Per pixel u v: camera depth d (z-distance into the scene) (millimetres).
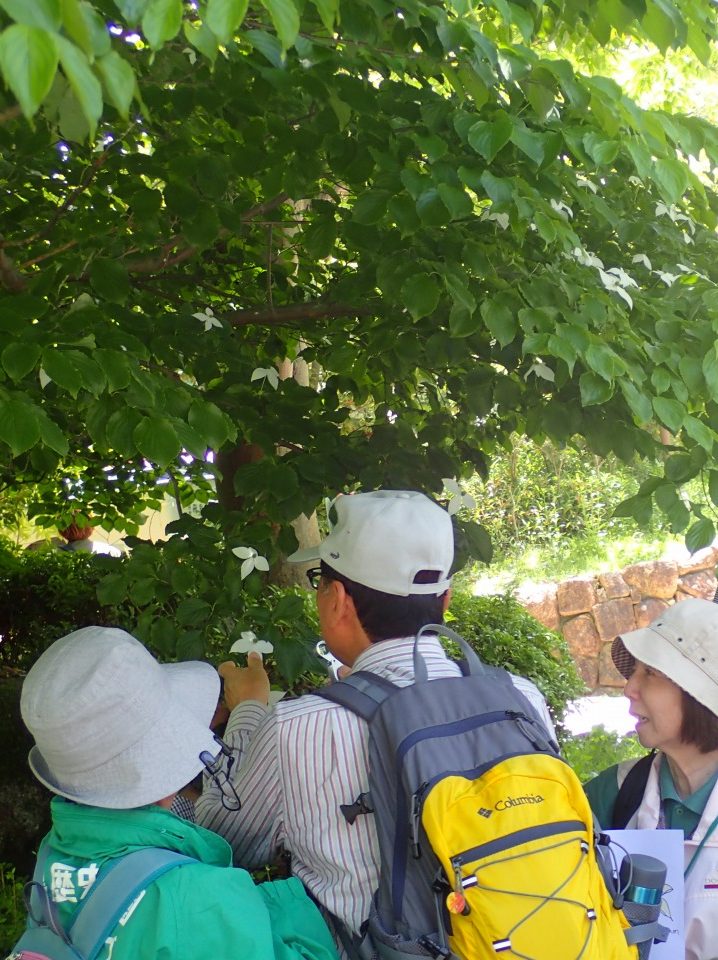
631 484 10672
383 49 2027
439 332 2840
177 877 1216
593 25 1984
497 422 3420
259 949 1207
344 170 2271
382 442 3098
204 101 2211
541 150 1814
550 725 1546
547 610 8531
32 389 2189
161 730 1316
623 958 1287
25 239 2814
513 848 1237
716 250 2947
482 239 2381
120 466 4102
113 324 2424
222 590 2588
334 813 1407
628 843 1541
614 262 2773
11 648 6219
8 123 2369
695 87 7758
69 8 814
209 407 2146
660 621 1680
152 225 2680
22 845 3676
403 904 1294
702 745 1599
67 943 1203
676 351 2297
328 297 3104
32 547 8477
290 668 2428
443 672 1491
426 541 1538
